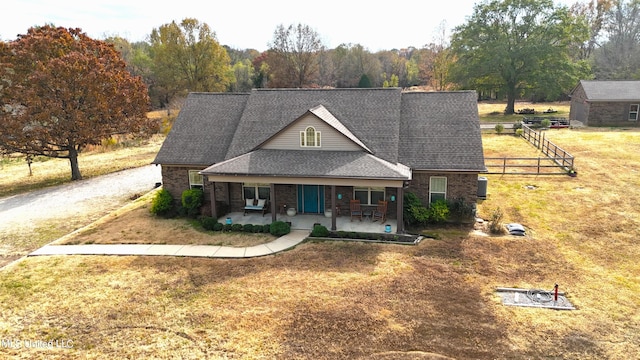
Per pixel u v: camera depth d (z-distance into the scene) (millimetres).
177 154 25031
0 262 19469
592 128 45594
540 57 55562
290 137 23156
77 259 19391
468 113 24188
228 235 21734
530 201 25469
